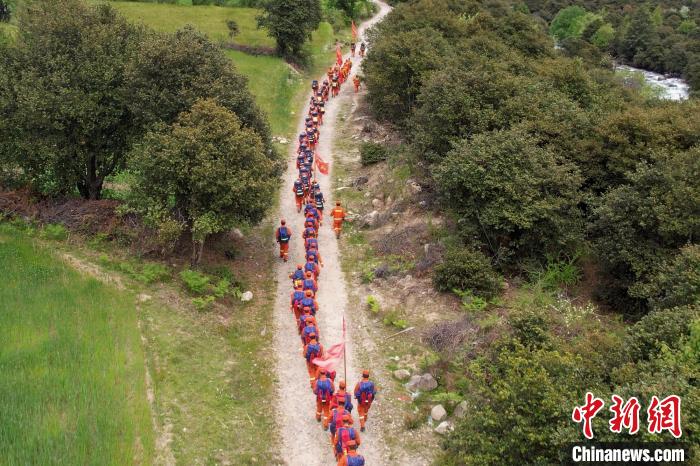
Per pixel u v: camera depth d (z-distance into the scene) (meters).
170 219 19.44
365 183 30.75
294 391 15.97
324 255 23.97
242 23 56.69
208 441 13.52
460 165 21.58
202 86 22.50
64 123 21.73
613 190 20.69
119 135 23.17
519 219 20.42
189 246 22.00
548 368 12.17
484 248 22.02
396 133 36.53
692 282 15.40
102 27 23.36
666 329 12.98
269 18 50.06
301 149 32.25
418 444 14.21
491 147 21.86
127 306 17.53
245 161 20.48
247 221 21.44
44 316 16.33
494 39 46.16
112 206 22.52
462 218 21.81
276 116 40.12
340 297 20.86
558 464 10.76
